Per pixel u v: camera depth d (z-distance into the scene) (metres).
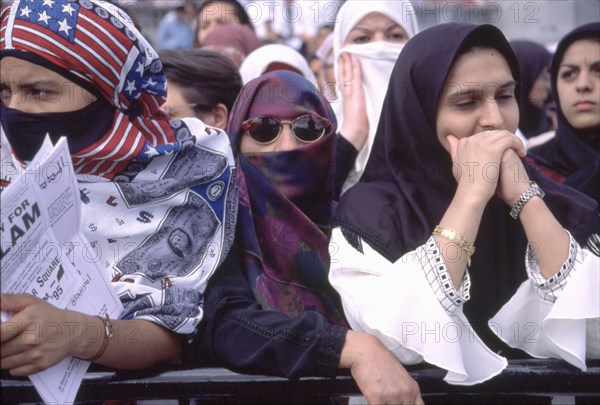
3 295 3.28
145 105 4.27
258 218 4.58
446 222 4.03
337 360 3.84
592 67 6.64
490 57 4.35
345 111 6.56
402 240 4.22
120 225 4.09
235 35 8.91
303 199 4.77
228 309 4.12
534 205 4.15
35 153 3.94
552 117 8.95
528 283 4.20
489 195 4.08
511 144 4.17
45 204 3.42
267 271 4.50
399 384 3.73
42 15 3.85
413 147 4.41
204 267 4.20
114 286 3.93
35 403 3.74
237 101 4.90
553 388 3.98
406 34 7.00
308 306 4.49
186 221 4.22
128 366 3.77
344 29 7.04
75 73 3.89
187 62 6.39
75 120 3.95
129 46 4.01
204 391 3.87
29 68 3.83
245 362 3.93
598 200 6.10
